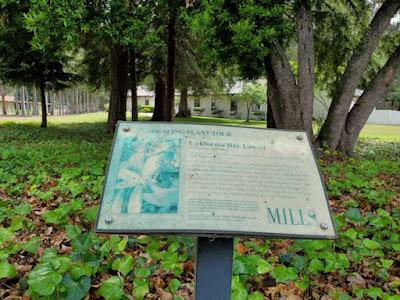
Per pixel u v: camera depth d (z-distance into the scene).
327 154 9.30
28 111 37.38
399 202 4.93
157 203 1.82
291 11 10.04
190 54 18.95
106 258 2.90
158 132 2.07
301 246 3.12
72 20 6.58
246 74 10.32
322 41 12.38
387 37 13.04
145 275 2.60
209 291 1.89
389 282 2.94
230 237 1.83
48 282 2.11
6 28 12.33
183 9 7.58
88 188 5.04
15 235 3.46
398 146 16.16
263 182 1.95
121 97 16.59
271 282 2.90
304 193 1.95
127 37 7.26
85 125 23.77
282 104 8.86
